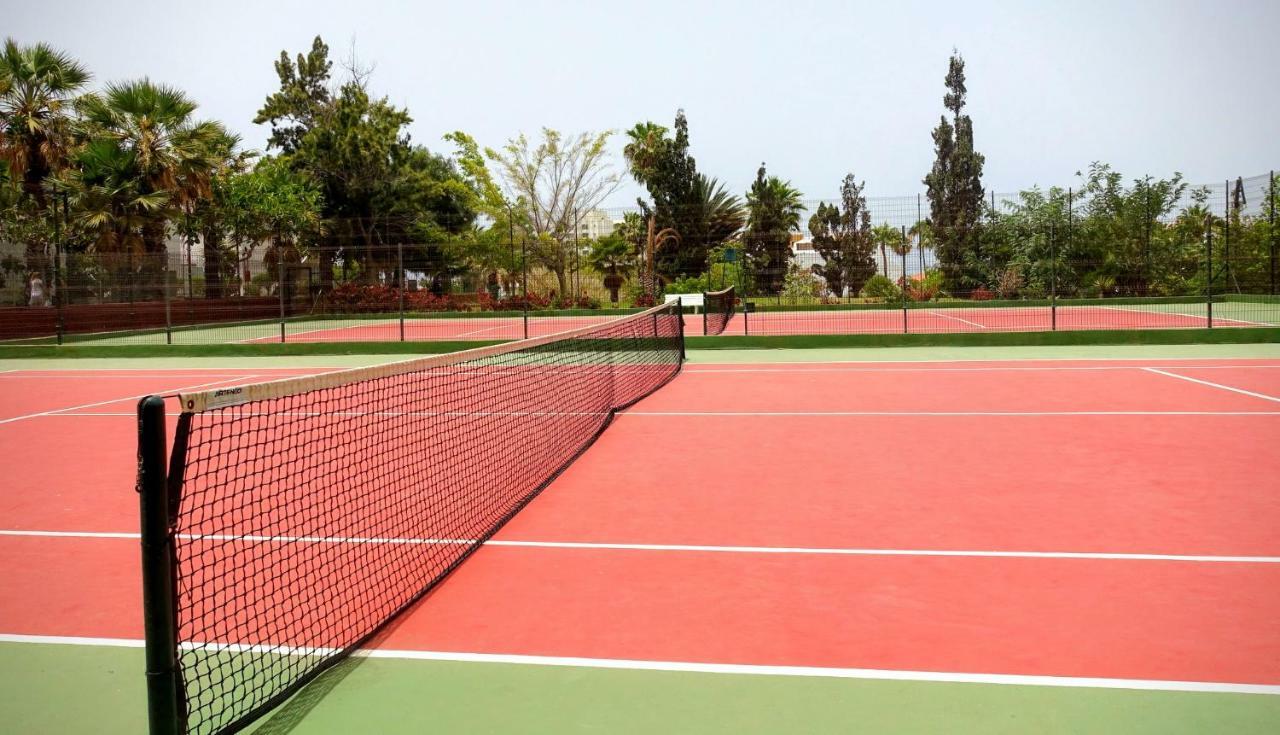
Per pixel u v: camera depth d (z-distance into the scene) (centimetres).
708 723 303
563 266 3197
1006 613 395
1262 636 365
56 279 1998
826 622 388
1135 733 291
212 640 377
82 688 343
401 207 3603
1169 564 457
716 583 441
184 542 522
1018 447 786
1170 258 2494
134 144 2452
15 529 575
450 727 304
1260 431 840
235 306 2655
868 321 2398
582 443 831
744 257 2611
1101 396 1096
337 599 423
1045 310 2480
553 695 326
